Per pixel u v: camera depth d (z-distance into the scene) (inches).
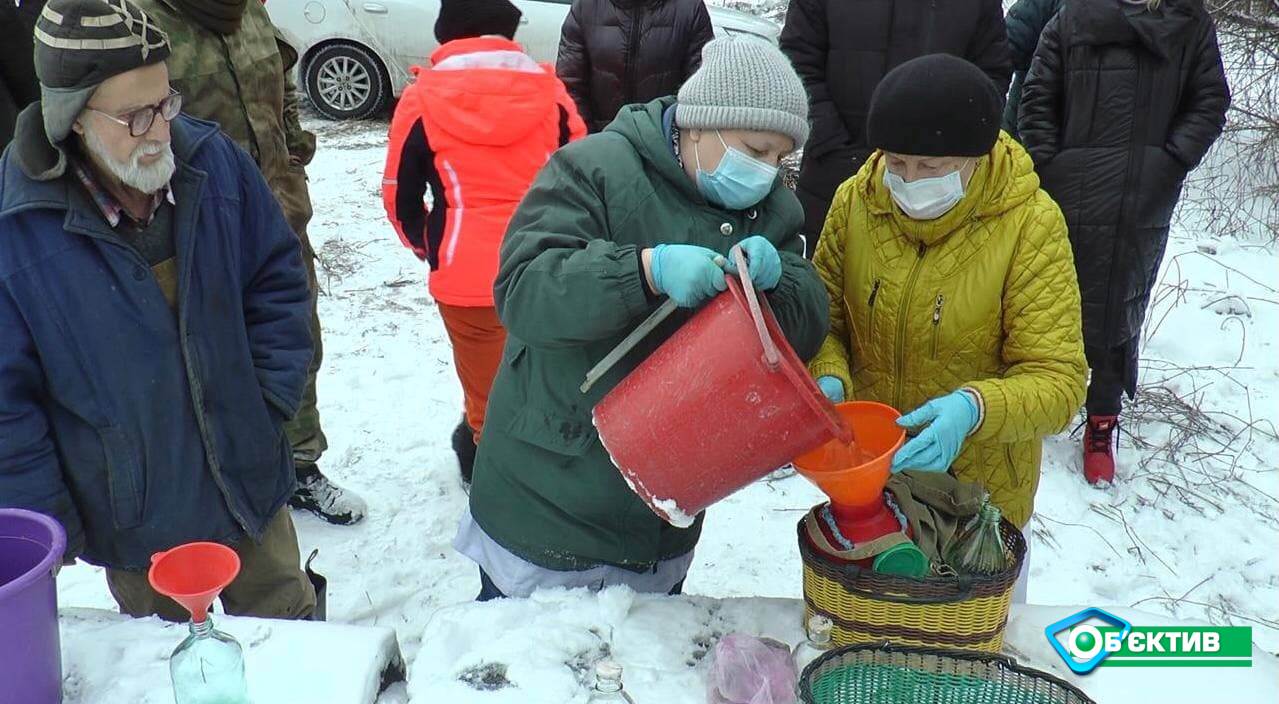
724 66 60.7
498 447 73.0
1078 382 68.4
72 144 67.6
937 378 74.2
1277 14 221.0
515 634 60.0
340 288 195.6
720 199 65.3
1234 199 216.1
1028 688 51.2
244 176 79.0
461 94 110.1
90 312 69.6
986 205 69.6
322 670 56.5
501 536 74.0
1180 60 127.3
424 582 118.6
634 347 66.3
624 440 58.6
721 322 54.2
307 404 124.4
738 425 54.5
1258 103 221.1
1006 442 67.9
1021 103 138.4
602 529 71.7
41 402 71.6
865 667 52.8
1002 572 54.9
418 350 172.6
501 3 114.4
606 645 60.3
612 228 65.4
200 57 101.3
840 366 75.2
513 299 63.1
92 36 61.7
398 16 288.0
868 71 134.6
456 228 113.1
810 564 57.6
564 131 119.6
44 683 52.4
